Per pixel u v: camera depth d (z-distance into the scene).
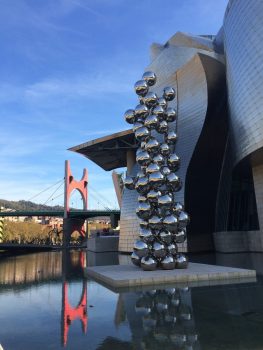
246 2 24.70
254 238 30.03
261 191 28.52
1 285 13.16
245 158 26.25
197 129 31.64
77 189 86.19
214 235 33.00
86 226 87.19
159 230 13.83
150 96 15.15
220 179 33.53
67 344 5.87
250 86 24.28
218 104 32.03
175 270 13.53
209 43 35.09
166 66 36.88
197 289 10.56
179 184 14.55
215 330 6.36
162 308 8.26
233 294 9.64
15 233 94.38
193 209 32.47
